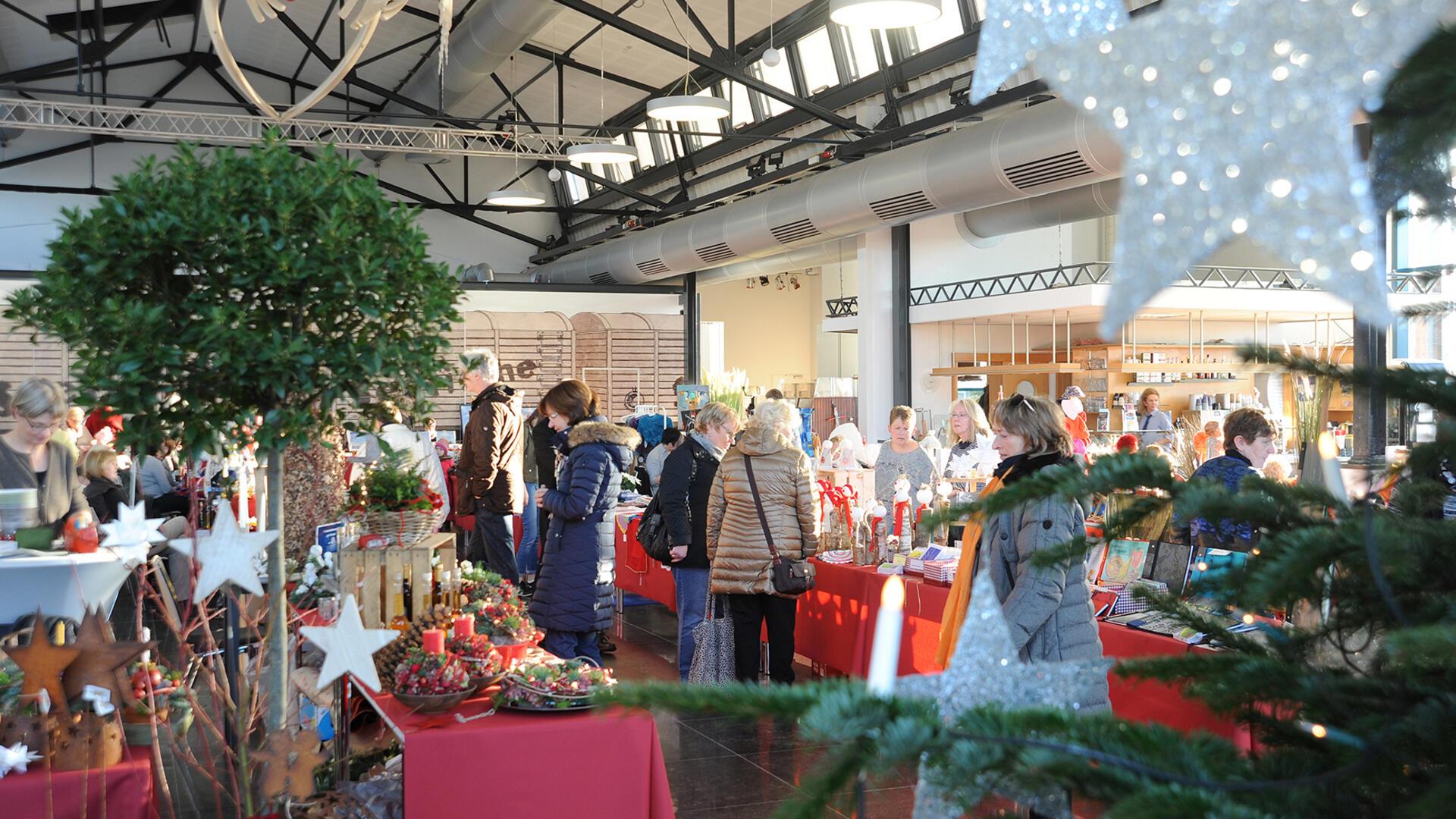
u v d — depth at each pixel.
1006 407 3.20
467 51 14.55
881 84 12.74
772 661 5.32
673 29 14.62
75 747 2.65
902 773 0.64
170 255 2.38
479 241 23.39
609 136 19.69
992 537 3.15
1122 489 0.77
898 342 15.77
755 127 15.77
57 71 17.80
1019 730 0.60
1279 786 0.56
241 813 2.76
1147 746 0.61
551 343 18.06
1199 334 16.33
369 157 22.14
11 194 19.77
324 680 2.49
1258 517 0.76
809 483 5.22
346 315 2.56
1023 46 0.55
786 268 17.38
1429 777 0.63
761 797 4.34
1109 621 3.83
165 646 6.12
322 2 16.69
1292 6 0.48
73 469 4.14
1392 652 0.59
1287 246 0.48
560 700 2.92
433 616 3.27
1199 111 0.50
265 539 2.65
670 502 5.65
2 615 3.16
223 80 20.89
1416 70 0.53
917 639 5.02
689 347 18.83
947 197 11.09
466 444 6.88
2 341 15.44
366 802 3.00
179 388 2.41
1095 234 17.88
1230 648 0.83
